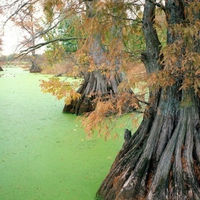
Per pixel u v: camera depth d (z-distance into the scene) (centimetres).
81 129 803
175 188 361
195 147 388
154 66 396
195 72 312
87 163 581
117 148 657
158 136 402
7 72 2652
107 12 349
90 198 458
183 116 386
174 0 354
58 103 1168
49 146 676
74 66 837
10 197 458
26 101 1205
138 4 373
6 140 717
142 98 455
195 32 300
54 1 341
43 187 489
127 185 389
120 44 407
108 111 451
